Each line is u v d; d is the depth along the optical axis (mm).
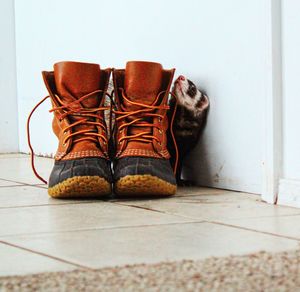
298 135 1538
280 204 1551
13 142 3193
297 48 1530
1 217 1390
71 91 1688
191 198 1654
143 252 1051
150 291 785
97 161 1612
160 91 1741
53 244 1117
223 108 1815
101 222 1323
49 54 2844
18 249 1079
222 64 1816
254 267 895
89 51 2523
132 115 1688
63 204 1565
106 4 2385
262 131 1631
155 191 1632
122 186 1607
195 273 864
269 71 1567
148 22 2135
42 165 2545
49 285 821
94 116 1682
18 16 3113
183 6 1960
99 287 806
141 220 1343
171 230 1232
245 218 1364
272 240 1139
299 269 882
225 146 1813
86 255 1032
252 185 1736
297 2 1523
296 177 1549
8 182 2006
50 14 2812
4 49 3145
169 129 1844
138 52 2199
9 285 828
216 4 1828
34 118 3006
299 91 1529
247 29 1728
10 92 3170
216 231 1221
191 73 1936
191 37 1932
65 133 1656
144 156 1628
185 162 1949
